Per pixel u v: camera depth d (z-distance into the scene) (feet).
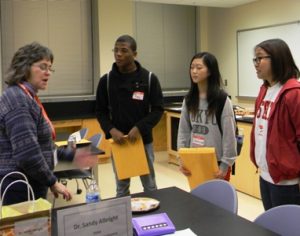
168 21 22.17
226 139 7.71
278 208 5.39
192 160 7.70
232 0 18.52
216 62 7.76
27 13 18.65
